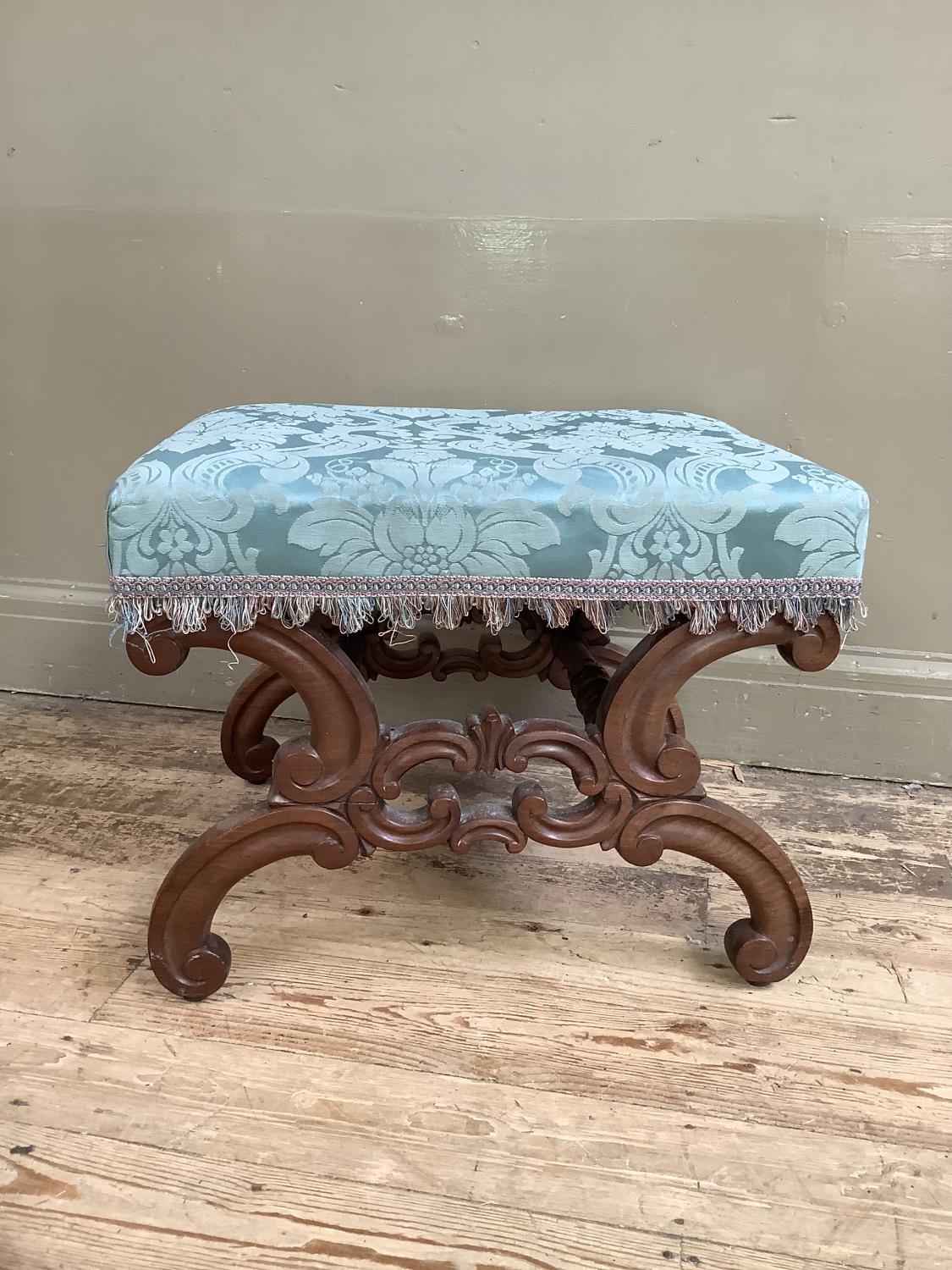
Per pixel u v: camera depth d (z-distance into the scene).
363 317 1.10
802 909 0.76
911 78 0.95
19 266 1.13
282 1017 0.73
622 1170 0.60
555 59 1.00
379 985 0.77
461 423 0.82
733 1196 0.59
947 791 1.15
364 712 0.69
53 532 1.25
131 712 1.28
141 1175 0.59
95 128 1.08
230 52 1.03
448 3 0.99
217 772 1.13
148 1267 0.53
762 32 0.96
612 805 0.74
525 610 1.03
